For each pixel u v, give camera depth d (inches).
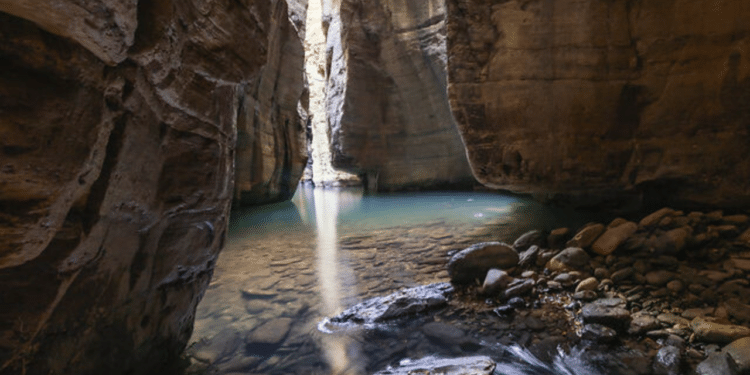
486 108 238.8
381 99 648.4
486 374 87.4
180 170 89.1
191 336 122.0
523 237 205.2
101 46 55.0
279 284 179.8
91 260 66.3
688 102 187.0
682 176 192.9
